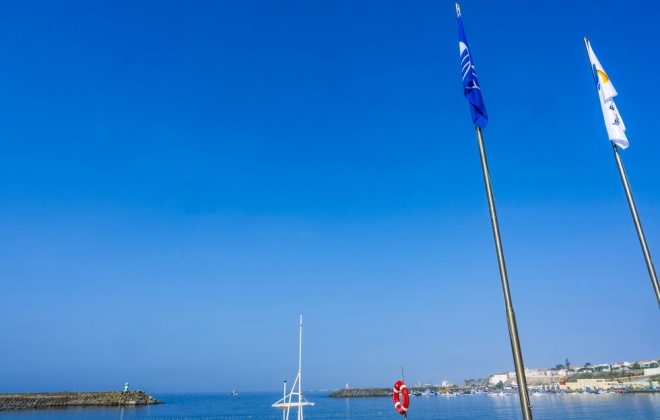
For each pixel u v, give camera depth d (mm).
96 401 175250
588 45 21859
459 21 16234
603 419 110500
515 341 11578
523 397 11039
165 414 153625
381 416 154375
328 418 150125
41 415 135500
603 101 20906
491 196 13398
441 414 155000
